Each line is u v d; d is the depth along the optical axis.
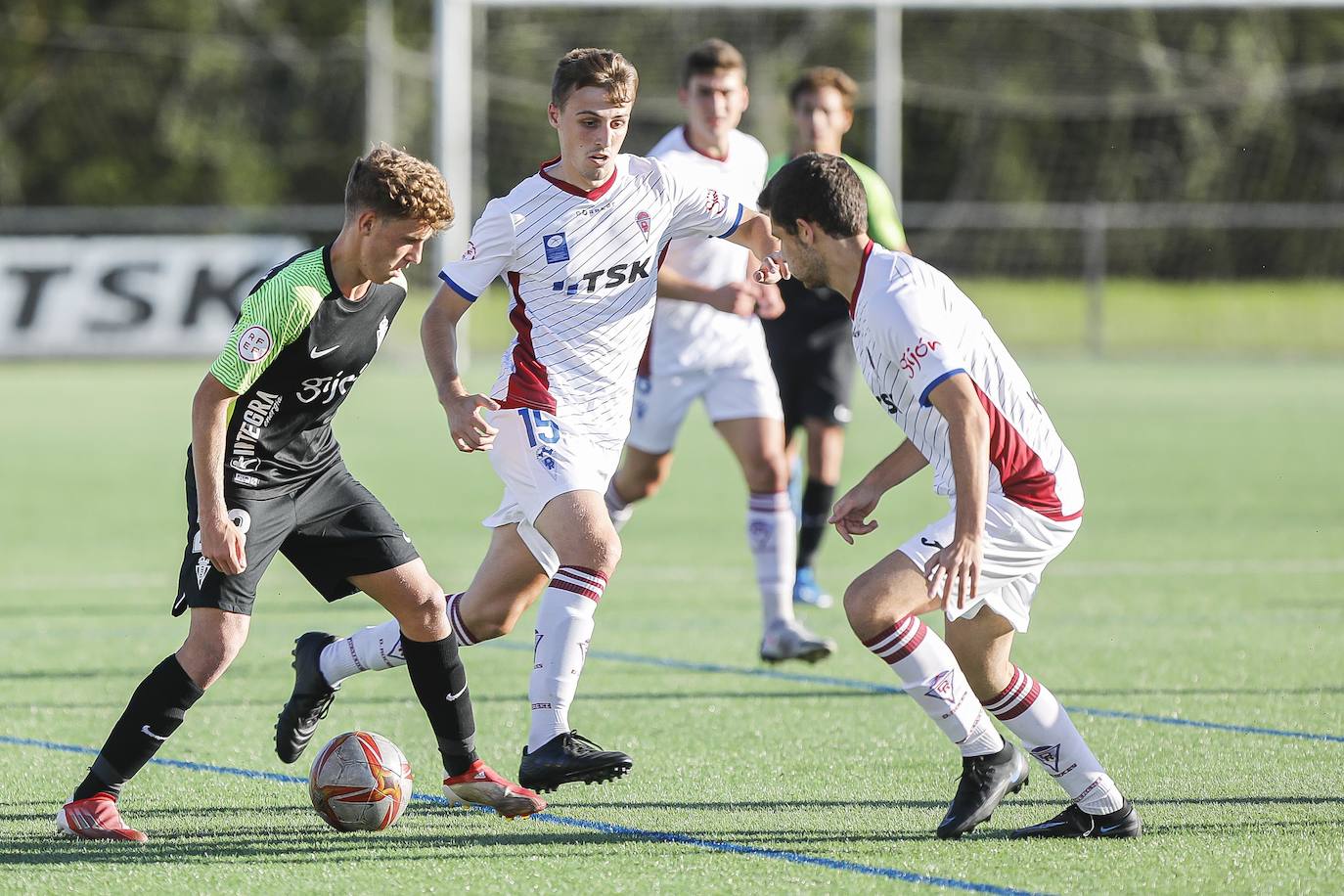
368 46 119.50
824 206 14.80
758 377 25.02
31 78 129.38
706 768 17.81
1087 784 14.73
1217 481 46.66
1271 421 63.06
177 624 27.64
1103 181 123.06
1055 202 123.75
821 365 29.25
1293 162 121.19
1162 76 118.69
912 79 117.56
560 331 17.17
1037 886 13.28
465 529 38.62
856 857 14.25
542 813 15.99
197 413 14.47
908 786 16.94
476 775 15.84
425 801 16.58
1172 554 34.62
